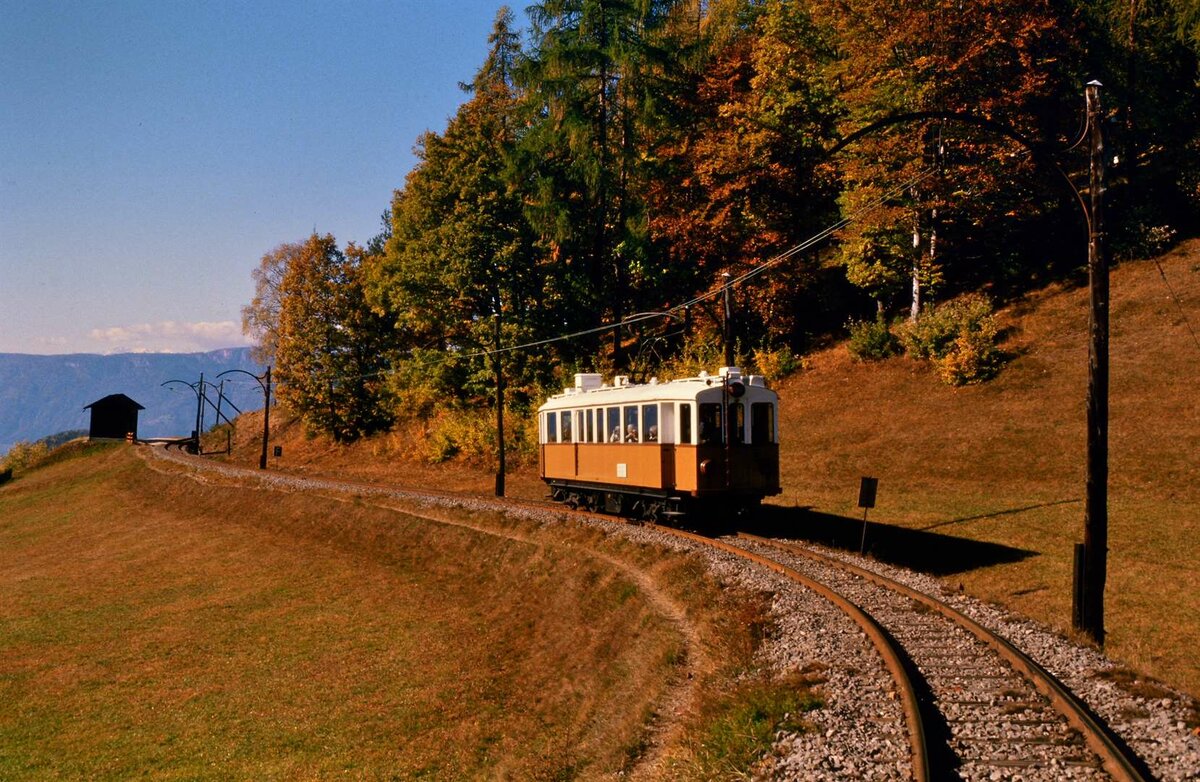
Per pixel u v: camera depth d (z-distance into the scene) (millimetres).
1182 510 22359
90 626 26719
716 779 8891
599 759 11930
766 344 43312
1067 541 21234
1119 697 9641
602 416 25797
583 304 47625
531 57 45062
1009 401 32031
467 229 46719
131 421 100062
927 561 20969
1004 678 10391
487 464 46219
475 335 48625
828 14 39844
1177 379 29266
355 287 65750
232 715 18297
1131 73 39125
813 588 15312
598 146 44906
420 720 17016
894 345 39219
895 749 8422
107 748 17047
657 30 44250
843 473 30953
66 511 56312
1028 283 39344
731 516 22500
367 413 65000
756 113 41188
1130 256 37531
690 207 44906
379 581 28656
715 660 13234
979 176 34344
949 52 34531
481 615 23125
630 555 20906
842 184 42125
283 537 37844
